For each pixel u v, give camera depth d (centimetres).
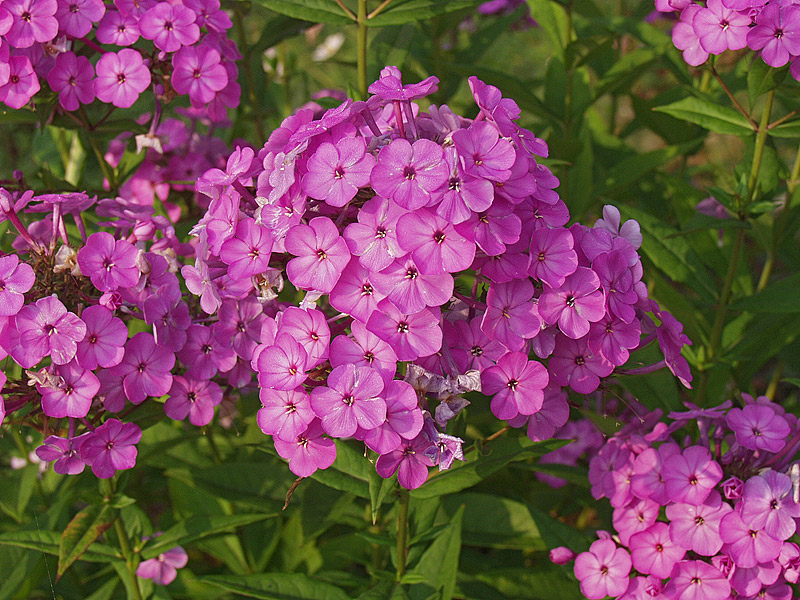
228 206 220
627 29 394
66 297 241
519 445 246
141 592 317
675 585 243
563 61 409
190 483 325
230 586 268
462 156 190
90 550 306
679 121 432
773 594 241
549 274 201
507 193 197
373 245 194
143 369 240
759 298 331
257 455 357
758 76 286
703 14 277
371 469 216
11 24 282
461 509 271
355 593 329
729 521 230
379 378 188
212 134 403
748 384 376
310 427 203
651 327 225
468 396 245
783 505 228
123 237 267
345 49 742
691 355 349
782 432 239
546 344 210
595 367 215
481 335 207
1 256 258
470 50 466
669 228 354
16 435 365
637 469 253
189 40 305
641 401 325
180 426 353
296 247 199
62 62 300
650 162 373
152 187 367
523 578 317
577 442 369
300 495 326
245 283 228
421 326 195
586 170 357
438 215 188
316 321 199
